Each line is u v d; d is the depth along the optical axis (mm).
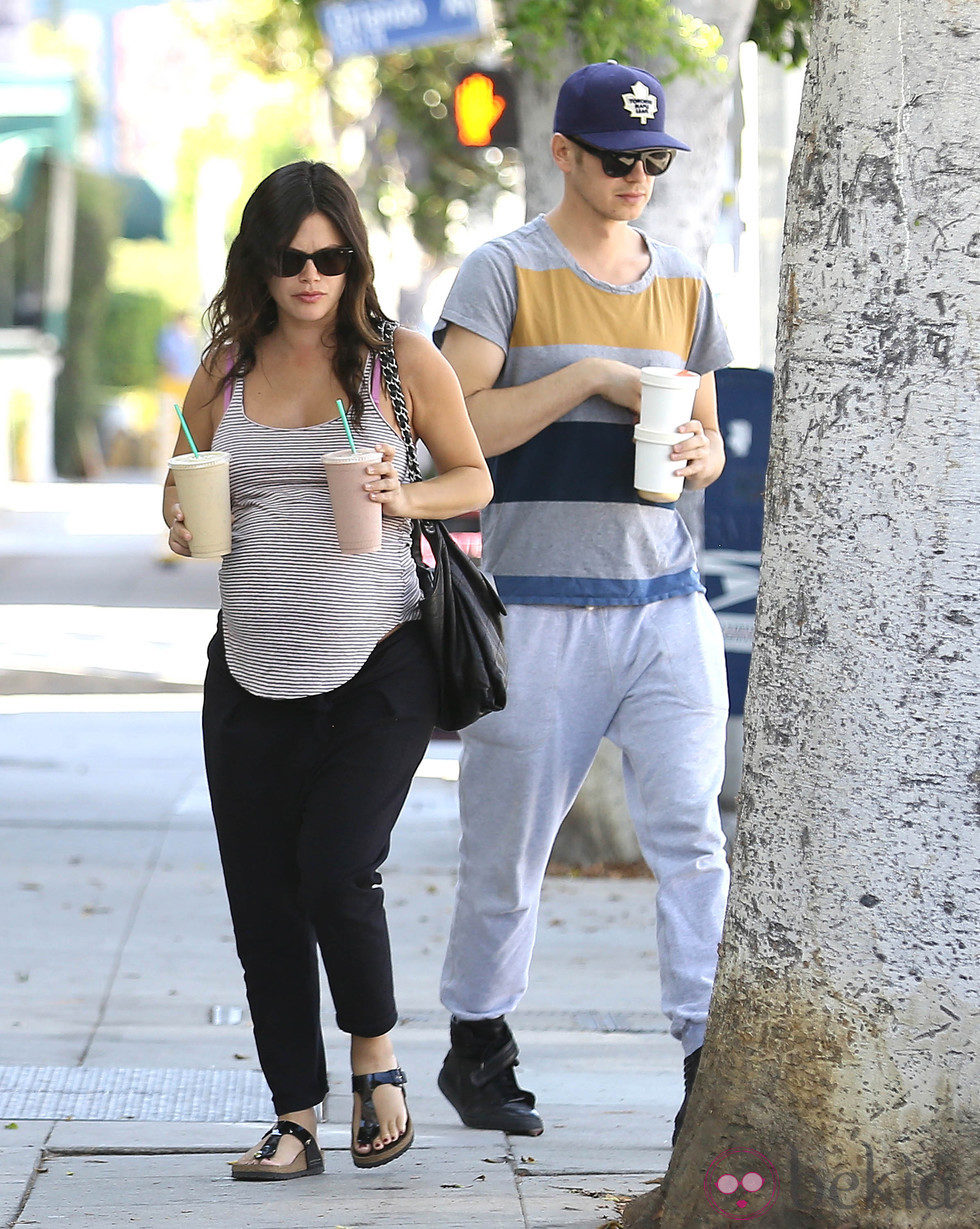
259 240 12969
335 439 13188
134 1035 18969
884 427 10672
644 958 23047
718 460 15133
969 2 10352
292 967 13797
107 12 131250
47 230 106938
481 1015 15352
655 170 14609
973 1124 10812
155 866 27078
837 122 10766
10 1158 14398
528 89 27125
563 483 14547
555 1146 14984
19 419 114062
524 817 14789
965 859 10680
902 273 10570
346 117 61469
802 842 11102
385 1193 13500
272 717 13203
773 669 11289
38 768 34312
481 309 14695
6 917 23922
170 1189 13625
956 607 10586
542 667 14570
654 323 14930
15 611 58031
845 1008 10961
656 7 24891
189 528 13039
